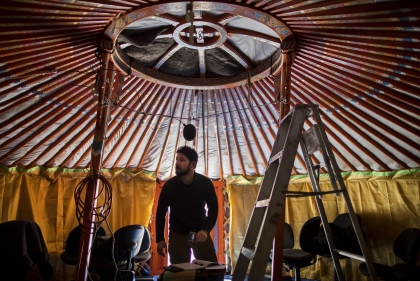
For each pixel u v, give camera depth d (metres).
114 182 5.55
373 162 4.83
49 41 3.02
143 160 5.69
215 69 4.46
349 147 4.75
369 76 3.41
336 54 3.29
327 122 4.48
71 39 3.11
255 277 1.72
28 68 3.30
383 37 2.77
